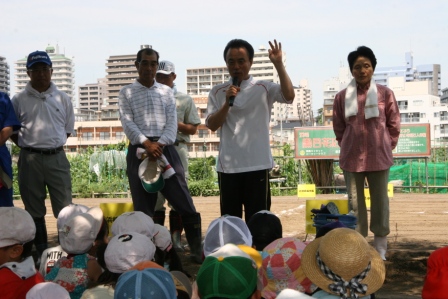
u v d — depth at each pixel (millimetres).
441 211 14625
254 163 6602
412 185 22766
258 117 6621
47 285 3682
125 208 7234
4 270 4176
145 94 7090
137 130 6941
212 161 26891
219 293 3457
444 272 3637
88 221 4676
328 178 22047
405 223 12203
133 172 7012
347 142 7262
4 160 6699
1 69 193250
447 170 22828
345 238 3564
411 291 6230
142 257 4004
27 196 7277
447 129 111312
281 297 3365
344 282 3537
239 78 6633
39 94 7281
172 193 7094
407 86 121438
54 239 10109
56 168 7312
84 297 3961
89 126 94938
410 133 20750
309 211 7594
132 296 3455
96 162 25172
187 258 7668
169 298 3531
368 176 7250
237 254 3672
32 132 7242
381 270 3703
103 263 4375
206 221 13320
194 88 182125
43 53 7320
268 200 6789
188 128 8438
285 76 6434
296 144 21422
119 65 191500
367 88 7188
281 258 4020
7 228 4250
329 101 110625
